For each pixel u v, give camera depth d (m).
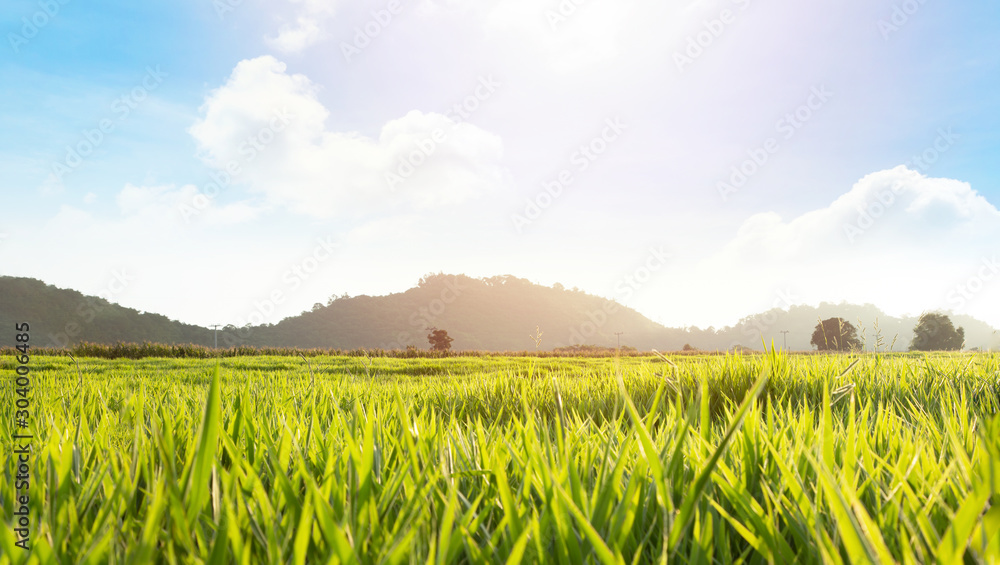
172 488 0.68
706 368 4.65
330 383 4.17
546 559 0.81
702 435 1.14
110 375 6.84
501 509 1.10
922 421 1.91
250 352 23.97
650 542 0.96
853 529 0.63
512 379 5.25
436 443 1.39
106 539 0.72
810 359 5.53
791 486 0.97
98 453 1.45
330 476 1.03
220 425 1.44
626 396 0.92
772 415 1.68
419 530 0.85
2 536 0.70
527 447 1.21
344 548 0.67
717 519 1.00
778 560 0.86
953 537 0.65
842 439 1.52
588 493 1.17
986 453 0.68
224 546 0.69
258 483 0.95
